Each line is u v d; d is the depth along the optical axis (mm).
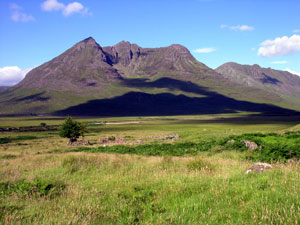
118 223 5742
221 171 11047
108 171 12773
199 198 7129
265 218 5363
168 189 8281
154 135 76750
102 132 101375
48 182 9289
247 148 20656
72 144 58719
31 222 5941
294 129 41250
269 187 7543
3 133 105750
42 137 84188
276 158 14383
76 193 8039
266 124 120875
